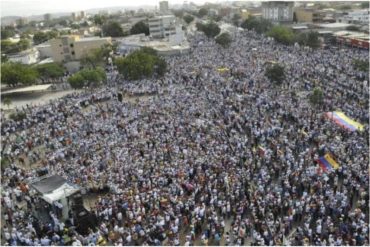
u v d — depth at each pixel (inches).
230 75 3134.8
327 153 1525.6
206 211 1194.6
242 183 1318.9
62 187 1238.3
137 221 1141.1
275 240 1047.6
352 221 1109.1
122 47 5260.8
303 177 1341.0
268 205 1193.4
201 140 1697.8
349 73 3137.3
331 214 1169.4
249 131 1875.0
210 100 2361.0
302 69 3245.6
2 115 2486.5
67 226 1170.6
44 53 5221.5
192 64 3705.7
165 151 1600.6
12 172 1529.3
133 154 1589.6
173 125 1932.8
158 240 1068.5
